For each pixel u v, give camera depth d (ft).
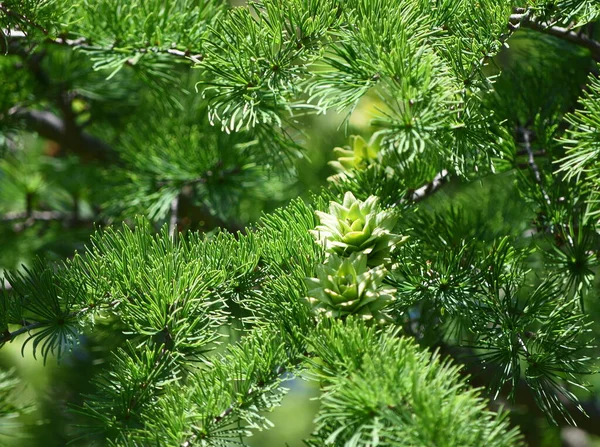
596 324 3.86
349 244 3.05
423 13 3.30
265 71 3.27
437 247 3.38
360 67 3.17
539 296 3.18
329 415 2.74
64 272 3.17
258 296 3.08
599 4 3.22
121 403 3.04
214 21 3.59
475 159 3.27
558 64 3.79
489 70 3.74
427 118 3.15
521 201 3.84
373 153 3.52
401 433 2.66
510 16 3.26
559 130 3.65
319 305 2.98
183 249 3.20
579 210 3.40
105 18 3.60
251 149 4.21
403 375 2.75
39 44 3.71
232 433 2.88
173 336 3.07
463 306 3.16
